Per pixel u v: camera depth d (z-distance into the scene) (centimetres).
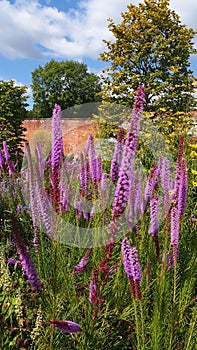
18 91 1505
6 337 261
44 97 4759
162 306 238
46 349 219
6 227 407
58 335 226
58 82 4616
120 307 280
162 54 1184
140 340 230
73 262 293
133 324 266
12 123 1410
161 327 233
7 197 430
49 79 4603
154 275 291
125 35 1209
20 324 259
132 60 1185
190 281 290
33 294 281
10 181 450
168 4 1258
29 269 197
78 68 4606
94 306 219
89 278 274
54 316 217
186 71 1238
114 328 266
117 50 1234
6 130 1390
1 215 417
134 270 194
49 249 306
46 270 293
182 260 328
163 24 1225
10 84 1498
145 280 282
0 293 298
